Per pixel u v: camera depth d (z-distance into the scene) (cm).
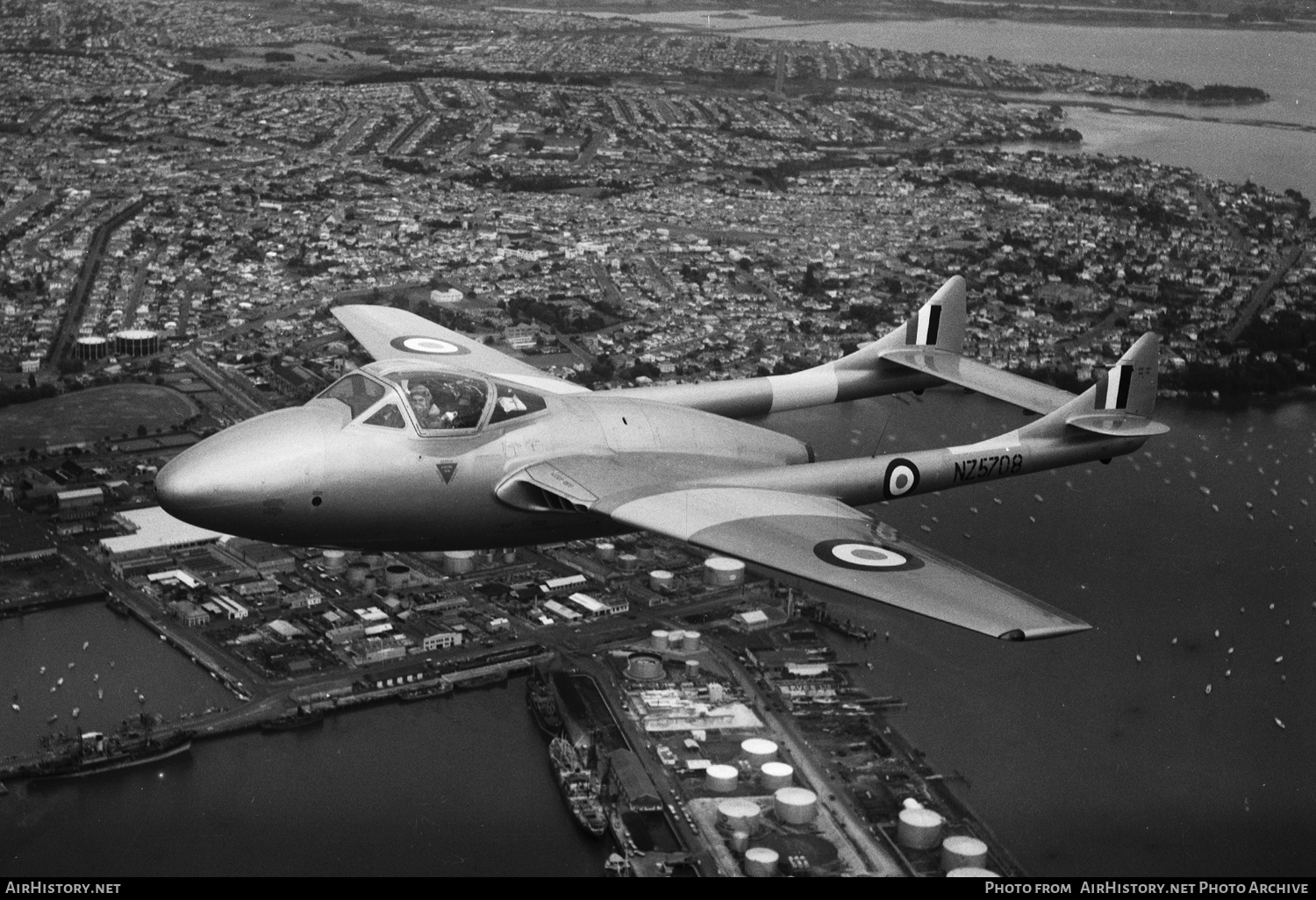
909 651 12988
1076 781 10712
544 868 9594
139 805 10462
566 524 5306
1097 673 12338
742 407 7225
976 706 11844
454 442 5006
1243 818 10219
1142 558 14362
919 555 4681
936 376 7562
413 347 6906
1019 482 16350
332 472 4803
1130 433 6538
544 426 5228
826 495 5638
